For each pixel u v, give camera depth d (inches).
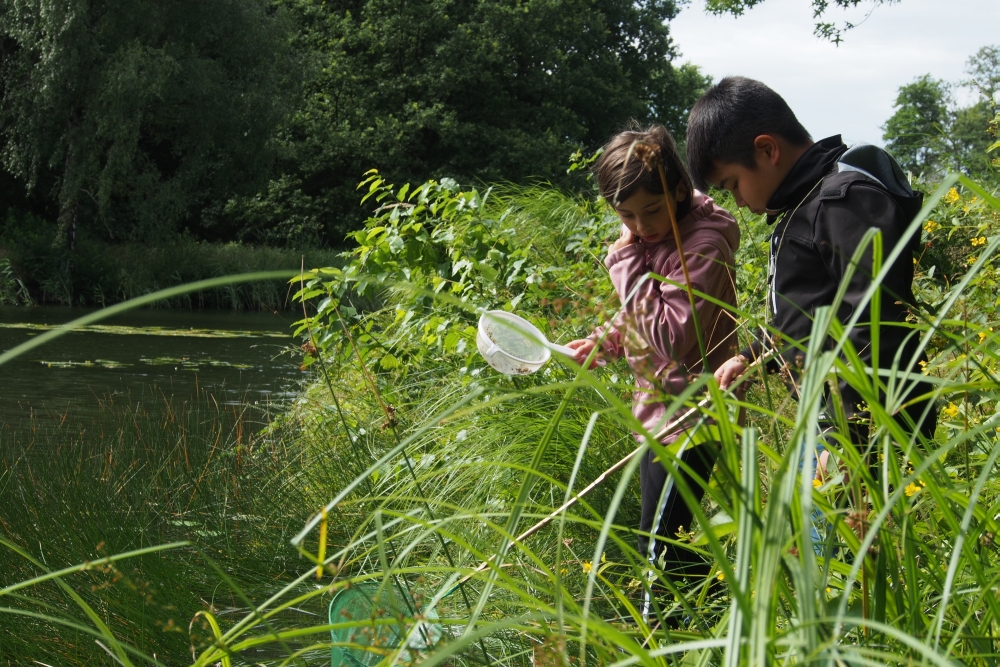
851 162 87.8
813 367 41.1
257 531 147.5
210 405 312.0
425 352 179.8
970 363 77.5
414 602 74.3
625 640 44.0
